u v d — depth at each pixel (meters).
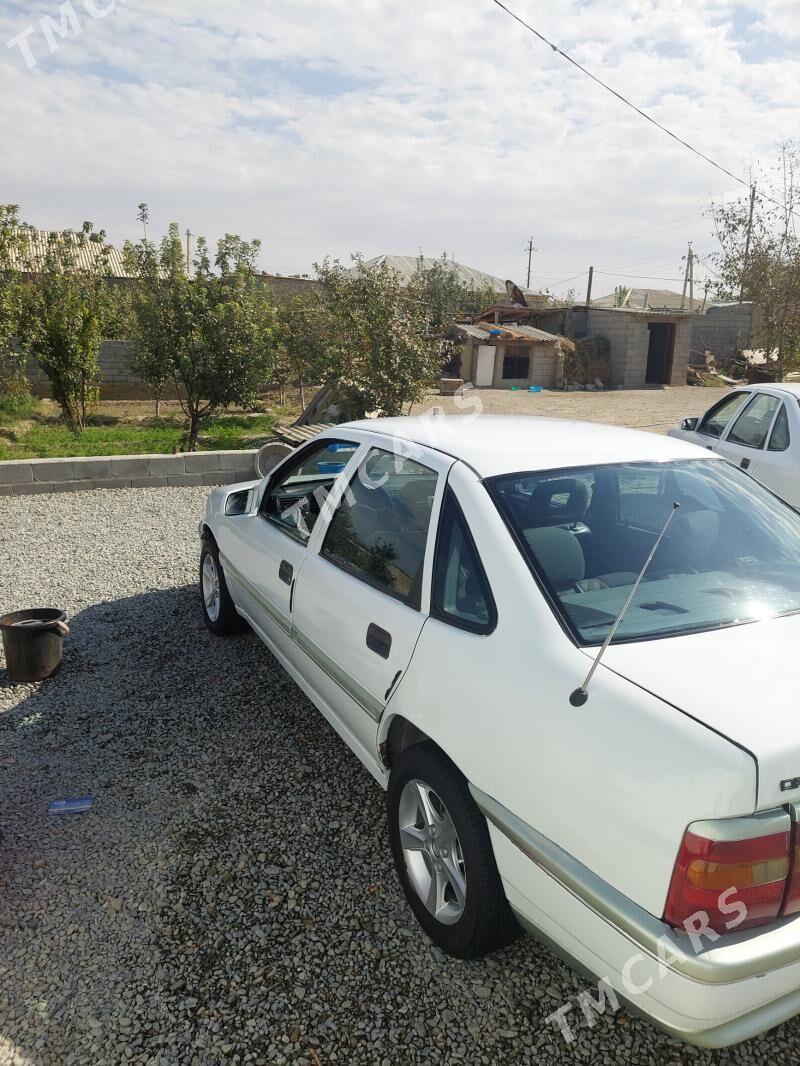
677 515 2.76
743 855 1.66
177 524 8.20
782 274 16.11
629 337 28.77
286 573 3.70
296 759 3.73
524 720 2.08
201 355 13.98
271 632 4.08
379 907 2.77
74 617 5.59
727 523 2.79
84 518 8.44
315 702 3.60
